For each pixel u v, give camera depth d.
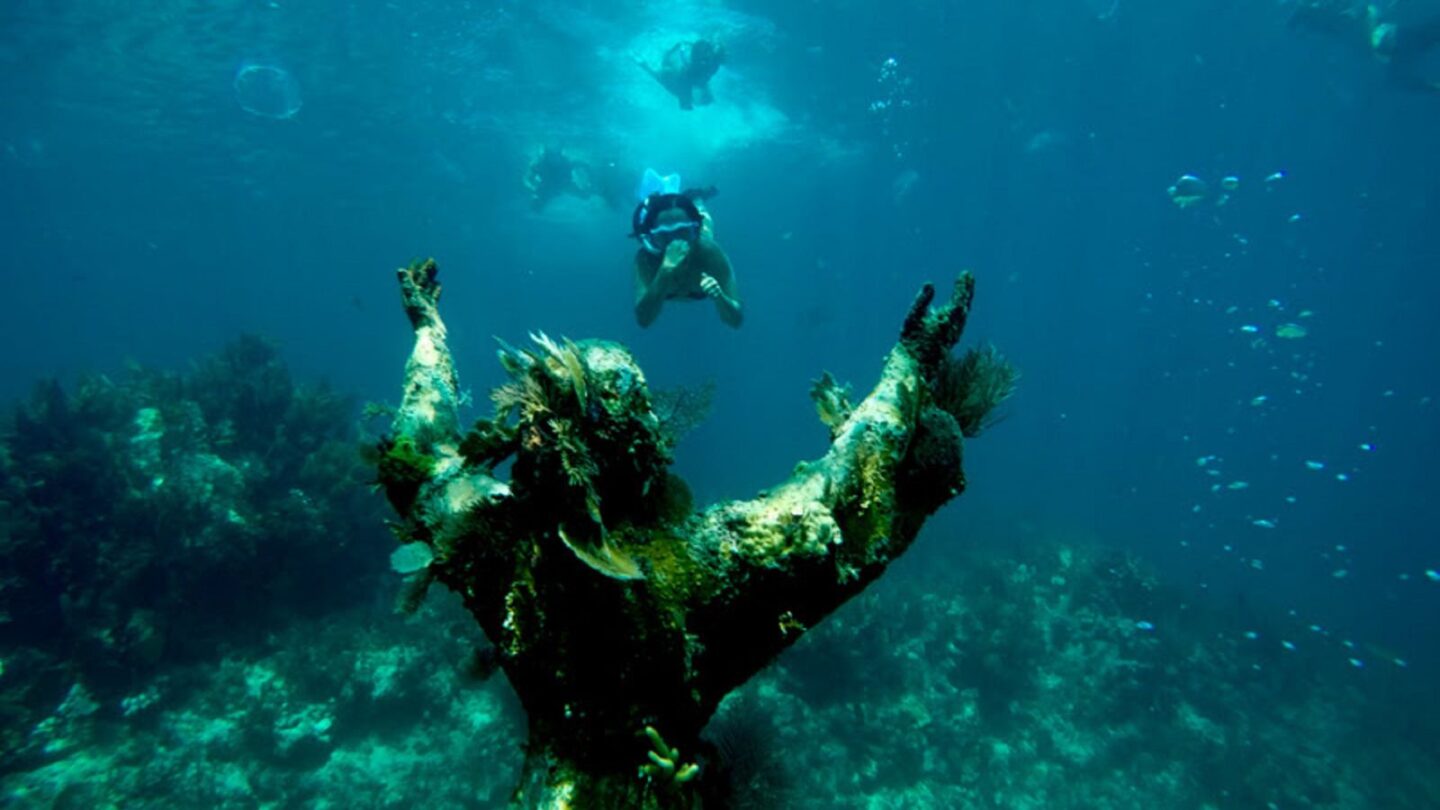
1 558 8.58
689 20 22.70
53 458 9.45
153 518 9.45
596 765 1.49
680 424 1.93
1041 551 19.20
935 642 13.08
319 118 29.08
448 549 1.59
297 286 81.38
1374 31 20.97
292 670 9.24
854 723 10.05
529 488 1.51
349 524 10.65
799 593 1.61
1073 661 13.65
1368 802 12.13
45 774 7.84
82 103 27.55
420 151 33.09
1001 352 2.09
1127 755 11.86
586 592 1.50
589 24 22.61
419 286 2.49
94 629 8.74
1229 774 11.83
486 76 25.83
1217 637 16.47
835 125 32.47
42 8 20.17
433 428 1.99
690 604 1.54
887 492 1.70
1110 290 74.38
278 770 8.45
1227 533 35.25
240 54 23.33
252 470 10.70
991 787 10.34
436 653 9.59
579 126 31.05
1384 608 27.52
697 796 1.57
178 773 8.11
